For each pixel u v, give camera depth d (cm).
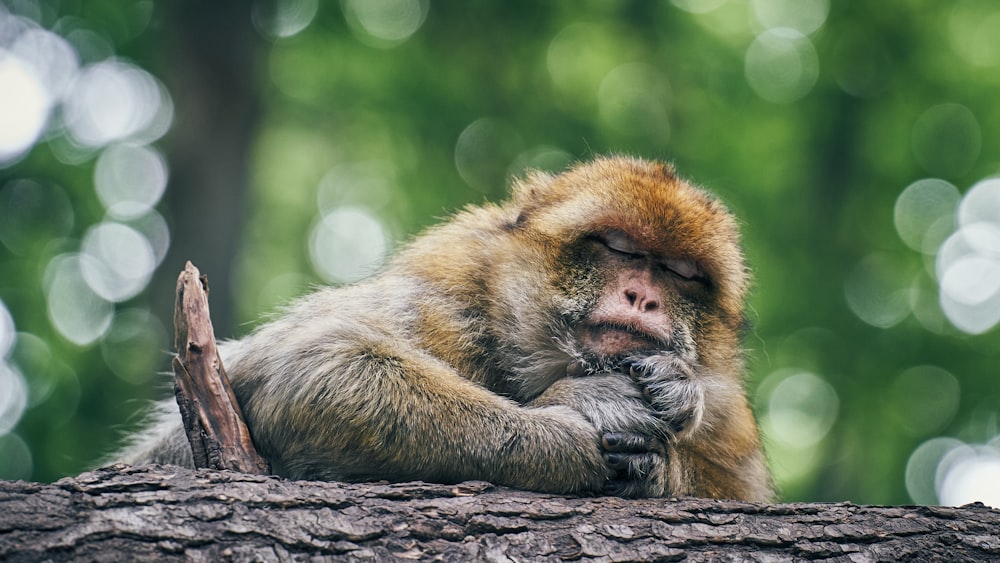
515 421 552
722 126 1731
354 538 427
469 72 1762
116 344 1669
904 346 1648
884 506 505
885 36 1766
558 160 1691
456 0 1747
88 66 1673
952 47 1773
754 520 478
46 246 1675
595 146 1692
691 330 649
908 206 1758
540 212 679
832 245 1705
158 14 1619
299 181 1902
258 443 577
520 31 1761
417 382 564
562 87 1770
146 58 1658
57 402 1587
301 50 1722
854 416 1627
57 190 1673
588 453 549
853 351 1630
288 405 565
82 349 1656
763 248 1633
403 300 641
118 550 399
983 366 1634
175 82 1426
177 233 1387
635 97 1756
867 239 1747
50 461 1527
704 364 657
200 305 555
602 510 471
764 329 1588
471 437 548
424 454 549
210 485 432
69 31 1656
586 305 631
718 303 665
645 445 563
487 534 445
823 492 1622
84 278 1716
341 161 1852
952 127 1767
